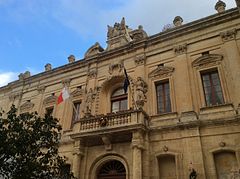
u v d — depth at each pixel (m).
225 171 14.45
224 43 18.00
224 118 15.37
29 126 11.61
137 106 18.19
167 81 19.42
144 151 16.50
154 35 21.39
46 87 26.33
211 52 18.38
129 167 16.61
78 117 21.95
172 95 18.36
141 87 19.12
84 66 24.64
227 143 14.76
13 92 28.73
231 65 16.91
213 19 19.19
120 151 17.41
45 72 27.05
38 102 25.66
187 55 19.22
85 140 18.47
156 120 17.80
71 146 20.19
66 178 11.84
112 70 22.36
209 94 17.38
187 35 19.94
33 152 10.80
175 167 15.89
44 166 10.80
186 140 15.90
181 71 18.75
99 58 23.84
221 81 17.03
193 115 16.50
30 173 10.15
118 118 17.58
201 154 15.02
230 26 18.41
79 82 24.08
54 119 12.17
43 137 11.46
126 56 22.36
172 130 16.70
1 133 10.41
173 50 20.06
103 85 21.95
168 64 19.78
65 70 25.73
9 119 11.44
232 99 16.05
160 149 16.52
